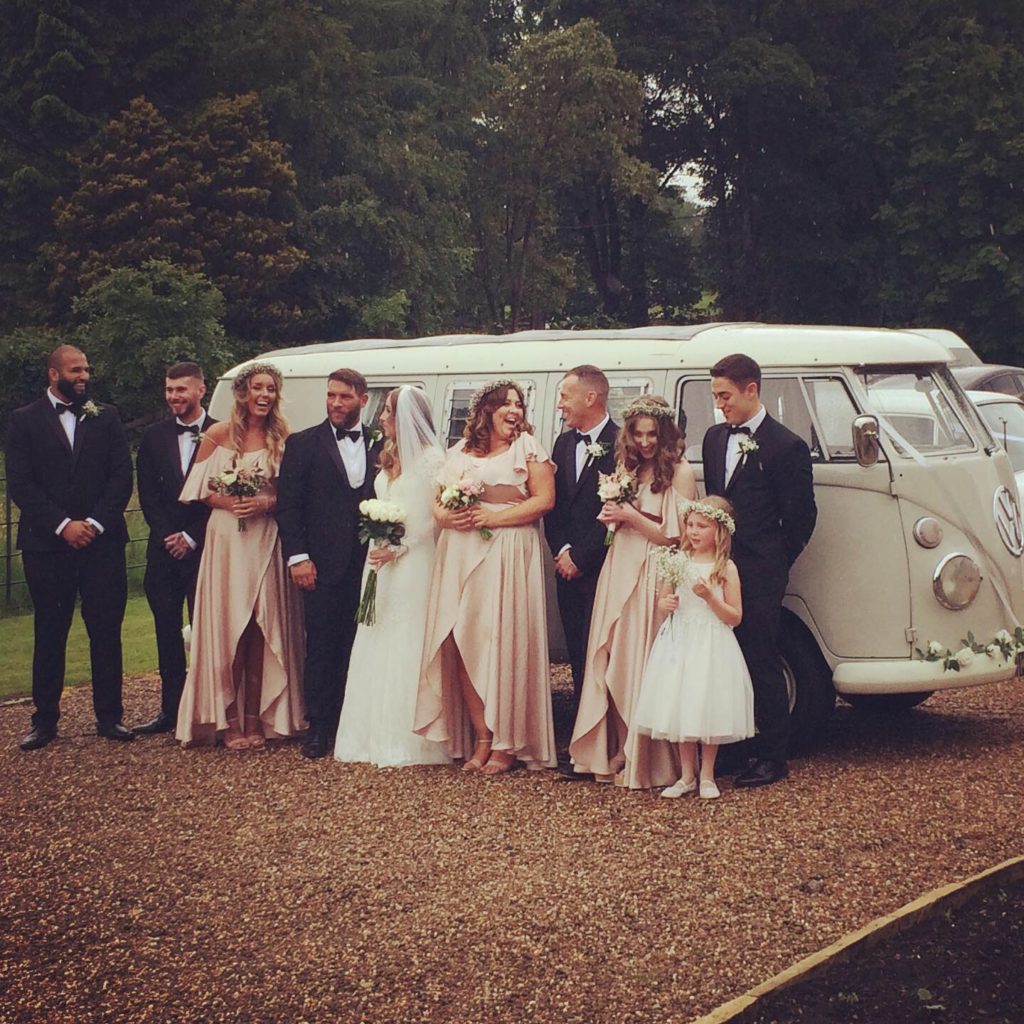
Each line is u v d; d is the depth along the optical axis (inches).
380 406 331.9
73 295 1354.6
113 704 321.4
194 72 1542.8
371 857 225.1
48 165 1440.7
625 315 2133.4
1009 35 1737.2
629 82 1747.0
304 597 302.0
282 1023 164.6
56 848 237.6
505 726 276.8
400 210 1642.5
